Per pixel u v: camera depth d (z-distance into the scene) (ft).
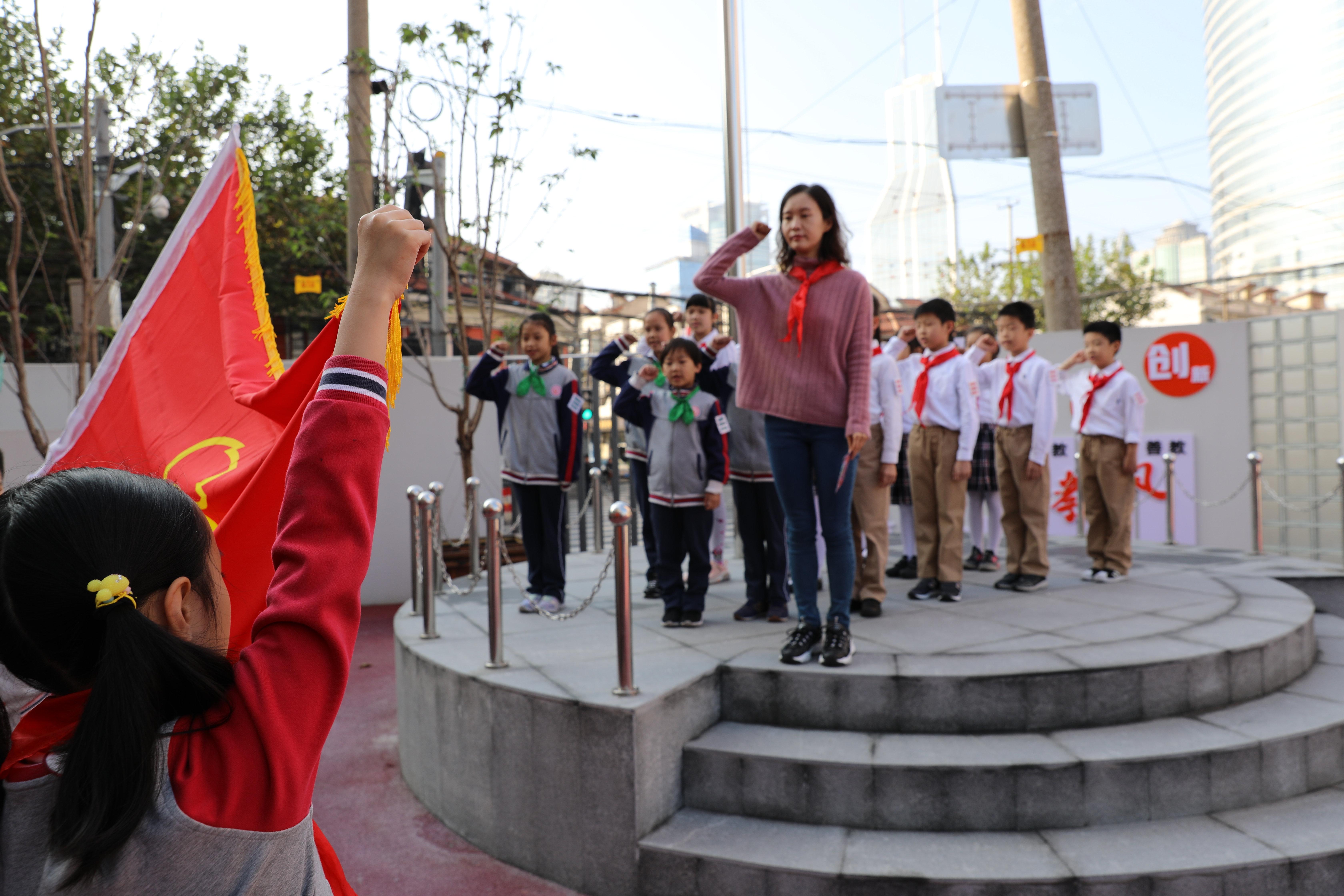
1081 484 17.52
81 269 18.69
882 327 22.11
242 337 5.51
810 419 10.99
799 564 11.35
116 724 2.26
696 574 13.83
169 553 2.63
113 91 22.31
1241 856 8.79
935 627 13.02
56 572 2.43
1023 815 9.49
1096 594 15.48
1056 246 29.66
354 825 11.60
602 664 11.36
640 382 14.40
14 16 19.60
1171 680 10.93
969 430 14.73
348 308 2.87
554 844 9.94
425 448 25.63
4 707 2.44
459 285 24.47
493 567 11.33
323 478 2.65
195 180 33.01
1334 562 30.96
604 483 27.50
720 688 11.19
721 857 9.02
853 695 10.64
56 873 2.20
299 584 2.55
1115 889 8.46
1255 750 10.01
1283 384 31.83
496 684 10.50
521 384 15.53
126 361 5.69
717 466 13.51
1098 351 16.80
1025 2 29.68
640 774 9.43
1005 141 30.12
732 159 19.75
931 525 15.70
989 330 19.67
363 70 22.90
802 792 9.77
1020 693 10.50
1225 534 32.30
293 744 2.43
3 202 35.35
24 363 19.30
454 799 11.34
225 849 2.30
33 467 7.52
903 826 9.54
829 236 11.41
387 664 19.36
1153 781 9.65
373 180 23.45
